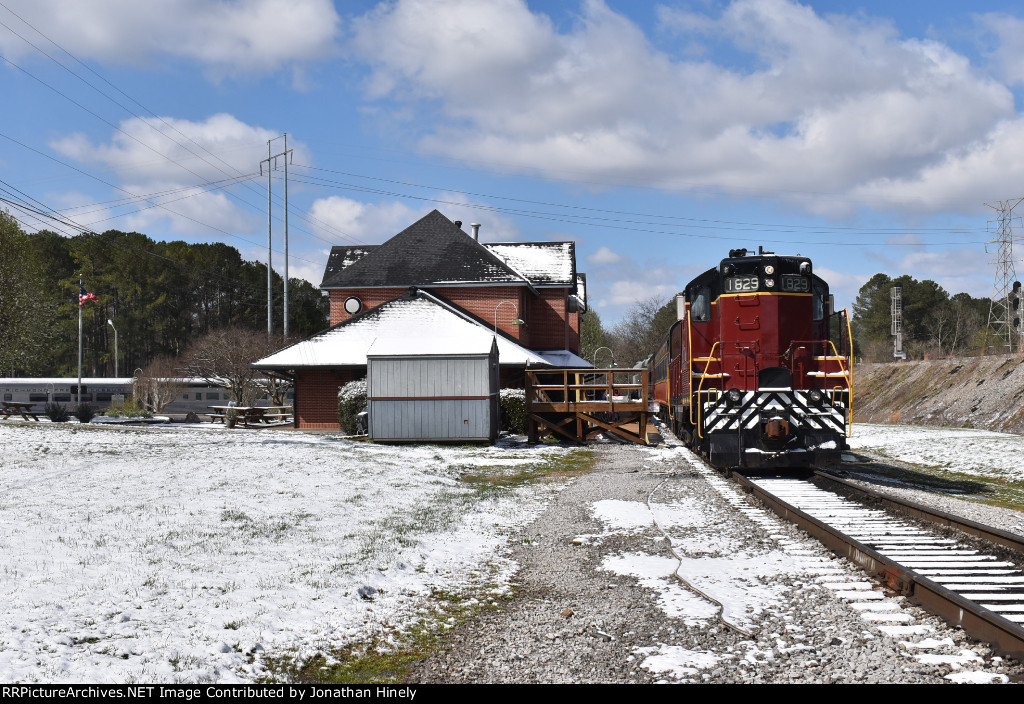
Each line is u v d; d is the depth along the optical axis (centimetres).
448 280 3547
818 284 1712
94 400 6075
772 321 1577
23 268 4450
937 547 932
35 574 757
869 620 641
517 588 802
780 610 681
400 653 606
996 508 1277
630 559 893
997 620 570
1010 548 902
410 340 2597
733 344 1606
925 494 1409
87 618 627
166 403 5541
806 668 543
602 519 1141
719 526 1062
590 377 4406
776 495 1314
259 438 2317
